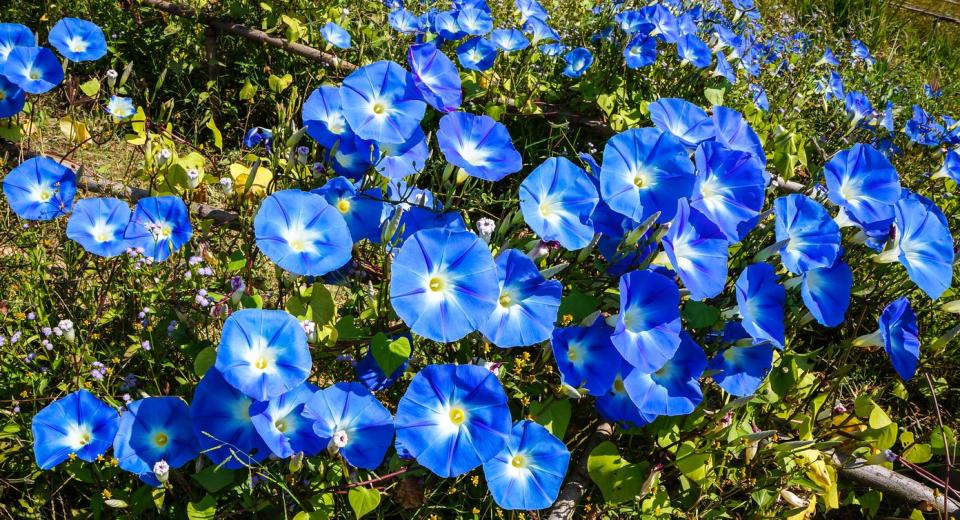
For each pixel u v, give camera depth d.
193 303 0.71
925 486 0.79
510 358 0.73
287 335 0.58
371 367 0.69
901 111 1.44
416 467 0.65
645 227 0.68
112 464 0.64
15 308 0.73
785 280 0.77
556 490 0.62
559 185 0.69
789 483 0.75
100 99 1.03
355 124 0.70
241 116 1.16
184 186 0.80
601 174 0.69
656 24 1.16
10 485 0.64
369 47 1.11
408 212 0.72
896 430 0.75
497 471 0.62
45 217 0.76
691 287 0.65
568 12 1.34
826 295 0.73
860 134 1.24
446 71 0.76
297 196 0.62
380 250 0.78
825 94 1.31
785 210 0.72
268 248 0.60
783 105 1.28
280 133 0.80
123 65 1.15
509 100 1.10
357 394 0.61
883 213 0.76
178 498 0.65
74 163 0.95
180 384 0.71
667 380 0.68
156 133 1.02
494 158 0.71
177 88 1.14
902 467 0.86
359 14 1.14
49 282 0.74
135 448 0.60
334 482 0.65
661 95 1.17
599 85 1.12
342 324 0.68
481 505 0.70
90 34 0.95
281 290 0.70
